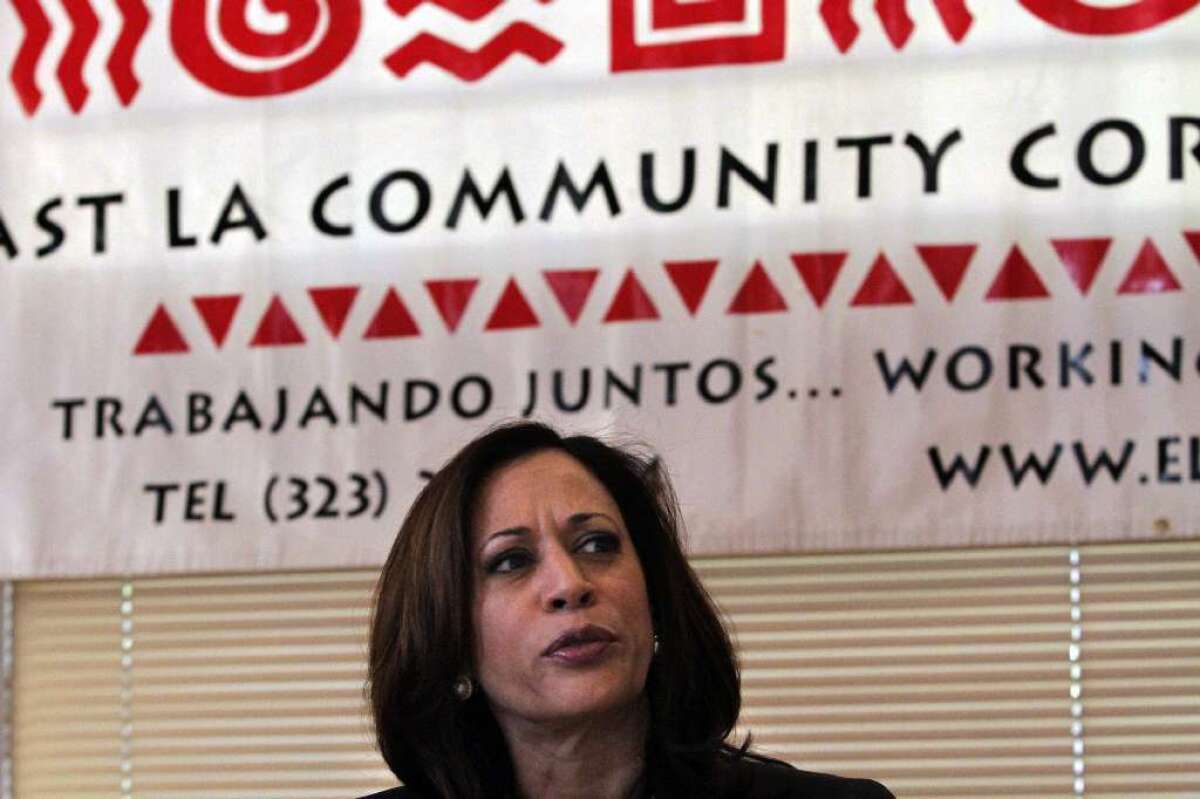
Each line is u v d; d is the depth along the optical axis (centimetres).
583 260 416
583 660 211
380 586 231
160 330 433
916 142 404
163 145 439
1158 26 398
